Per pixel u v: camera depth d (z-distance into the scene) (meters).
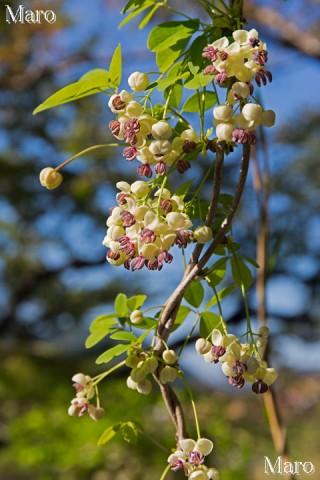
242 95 0.39
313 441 2.45
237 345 0.41
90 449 1.29
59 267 2.39
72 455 1.25
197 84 0.41
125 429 0.48
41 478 1.33
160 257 0.40
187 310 0.48
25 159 2.40
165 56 0.44
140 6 0.45
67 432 1.31
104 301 2.41
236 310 1.57
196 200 0.45
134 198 0.41
